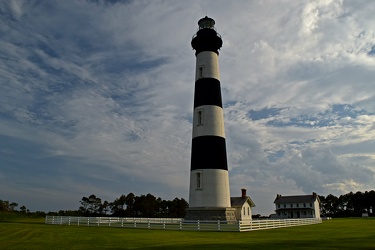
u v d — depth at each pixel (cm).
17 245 1698
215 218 3169
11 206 7062
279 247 1697
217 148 3397
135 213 8219
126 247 1678
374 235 2514
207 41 3756
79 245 1744
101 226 3344
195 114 3581
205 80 3638
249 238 2247
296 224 4328
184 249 1599
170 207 8788
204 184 3284
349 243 1900
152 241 1977
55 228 2883
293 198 8419
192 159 3462
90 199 8438
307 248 1658
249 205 5681
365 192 11462
